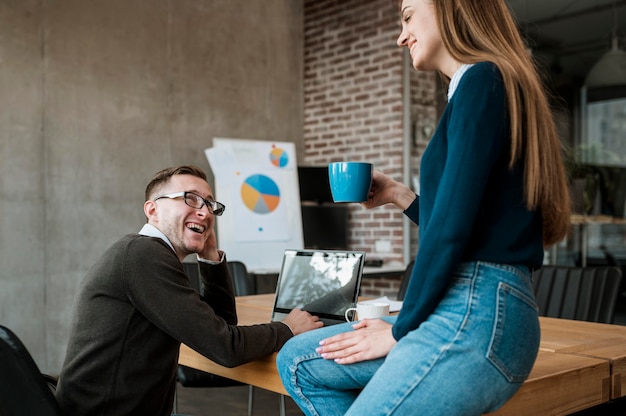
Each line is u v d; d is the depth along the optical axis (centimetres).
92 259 535
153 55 577
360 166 164
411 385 122
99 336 170
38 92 510
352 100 643
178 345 184
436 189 128
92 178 537
